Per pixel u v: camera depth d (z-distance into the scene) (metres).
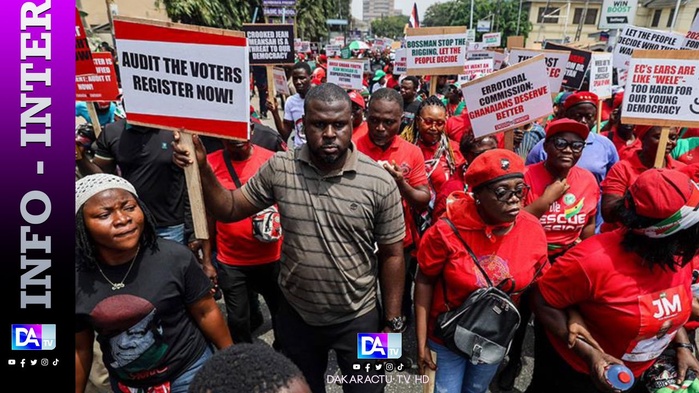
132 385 1.87
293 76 5.74
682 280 1.68
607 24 8.34
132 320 1.69
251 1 17.84
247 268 2.85
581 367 1.91
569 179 2.68
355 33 45.97
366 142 3.03
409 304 3.43
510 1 45.62
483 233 1.92
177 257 1.78
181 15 14.10
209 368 0.96
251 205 2.13
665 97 2.70
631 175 2.84
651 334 1.69
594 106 3.62
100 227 1.55
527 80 3.10
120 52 1.83
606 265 1.64
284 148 3.77
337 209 1.94
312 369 2.30
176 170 3.26
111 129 3.21
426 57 5.24
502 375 2.94
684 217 1.44
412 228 3.15
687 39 5.53
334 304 2.07
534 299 1.95
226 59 1.76
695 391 1.77
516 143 4.25
